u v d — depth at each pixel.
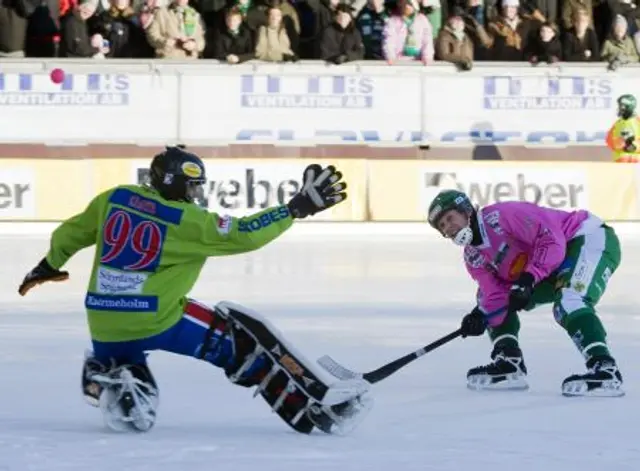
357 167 48.72
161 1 49.84
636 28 51.56
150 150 49.41
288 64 49.75
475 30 50.97
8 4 48.59
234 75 49.53
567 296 16.14
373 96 50.19
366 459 11.89
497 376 16.47
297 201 13.11
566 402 15.53
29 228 46.47
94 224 13.72
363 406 13.28
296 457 11.95
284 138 49.94
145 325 13.14
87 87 49.03
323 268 33.78
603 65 51.09
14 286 29.41
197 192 13.57
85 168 47.94
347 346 20.47
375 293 28.27
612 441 12.92
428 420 14.26
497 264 16.19
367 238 43.62
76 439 12.80
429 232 46.12
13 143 48.84
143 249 13.14
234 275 32.00
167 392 16.02
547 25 50.81
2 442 12.60
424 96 50.44
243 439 12.91
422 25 50.34
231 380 13.49
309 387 13.14
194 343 13.29
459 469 11.47
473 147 50.78
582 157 51.25
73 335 21.56
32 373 17.56
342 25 49.88
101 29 49.38
